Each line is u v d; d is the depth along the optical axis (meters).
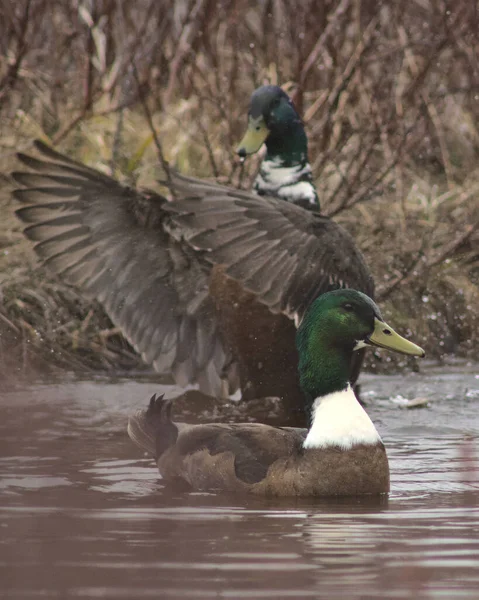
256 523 7.53
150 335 11.69
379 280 15.64
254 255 10.14
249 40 18.83
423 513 7.89
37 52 18.19
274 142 12.25
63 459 9.67
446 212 17.11
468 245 16.44
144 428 9.69
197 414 11.52
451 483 8.91
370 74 18.28
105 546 6.82
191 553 6.66
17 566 6.36
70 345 14.45
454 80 19.27
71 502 8.12
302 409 11.59
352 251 10.55
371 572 6.31
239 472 8.79
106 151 16.83
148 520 7.57
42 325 14.50
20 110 16.86
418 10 18.84
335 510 8.01
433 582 6.12
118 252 11.47
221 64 18.44
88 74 17.11
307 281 10.27
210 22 18.33
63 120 17.30
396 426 11.26
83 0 18.55
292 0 18.06
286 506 8.16
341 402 8.93
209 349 11.74
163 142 17.11
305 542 6.96
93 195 11.27
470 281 16.03
